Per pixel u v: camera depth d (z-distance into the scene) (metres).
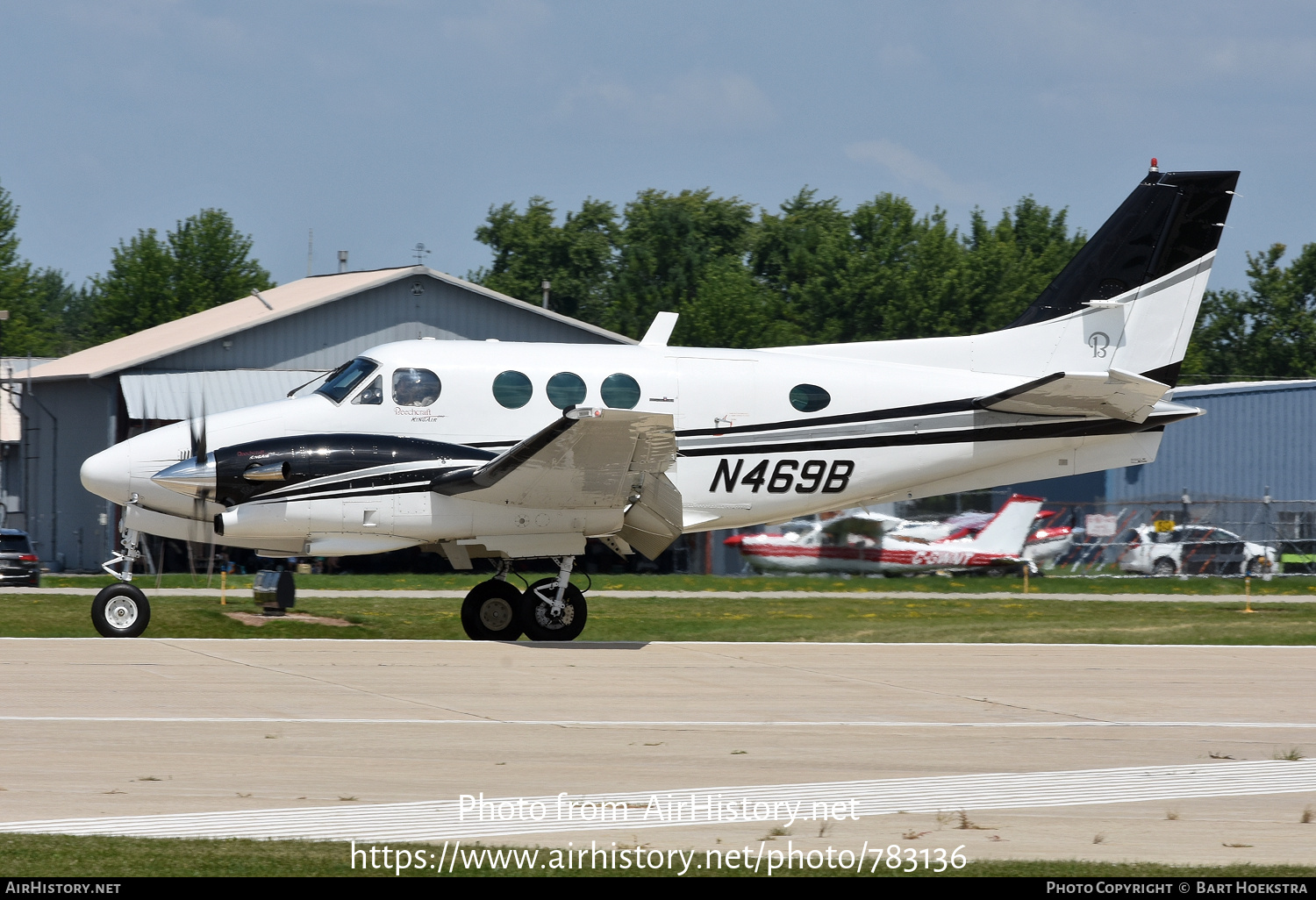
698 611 69.00
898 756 29.91
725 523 54.56
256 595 60.62
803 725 33.38
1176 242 56.88
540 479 47.62
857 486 54.84
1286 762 29.78
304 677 39.09
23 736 29.88
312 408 50.81
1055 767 29.06
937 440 54.75
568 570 51.28
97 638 49.16
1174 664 46.00
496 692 37.38
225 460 47.78
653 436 44.91
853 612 69.31
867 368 55.12
